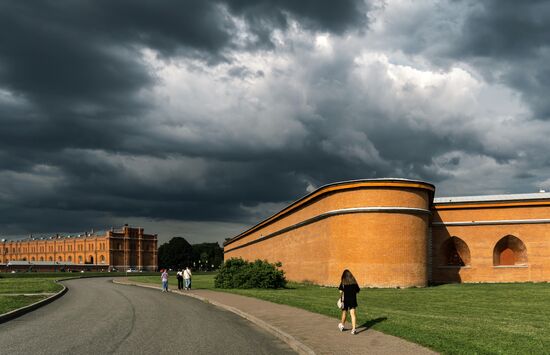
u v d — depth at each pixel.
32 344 13.74
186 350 12.82
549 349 11.98
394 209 37.78
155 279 76.88
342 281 15.42
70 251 159.50
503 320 17.86
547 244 44.56
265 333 16.34
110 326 17.92
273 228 63.84
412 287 37.56
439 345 12.47
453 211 47.44
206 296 33.00
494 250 46.16
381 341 13.58
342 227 38.75
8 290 40.88
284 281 41.06
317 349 12.45
